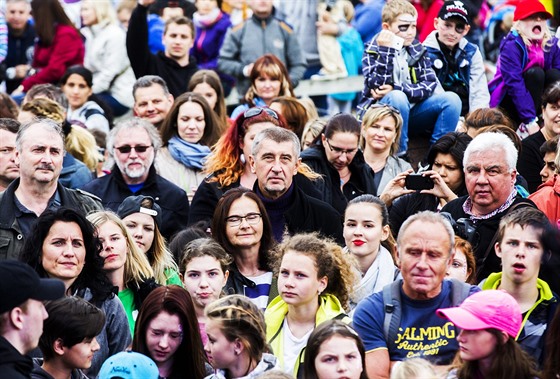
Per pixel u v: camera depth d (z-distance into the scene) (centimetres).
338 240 1945
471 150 1869
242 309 1559
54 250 1697
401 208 1983
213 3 2989
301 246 1673
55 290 1427
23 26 3241
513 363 1507
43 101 2339
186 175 2273
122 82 2975
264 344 1570
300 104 2356
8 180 2030
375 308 1612
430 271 1594
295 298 1658
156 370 1559
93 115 2689
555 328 1533
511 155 1861
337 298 1692
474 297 1530
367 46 2383
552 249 1642
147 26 2656
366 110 2320
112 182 2100
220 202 1848
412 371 1452
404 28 2369
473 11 3069
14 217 1870
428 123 2373
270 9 2880
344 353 1509
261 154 1922
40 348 1573
